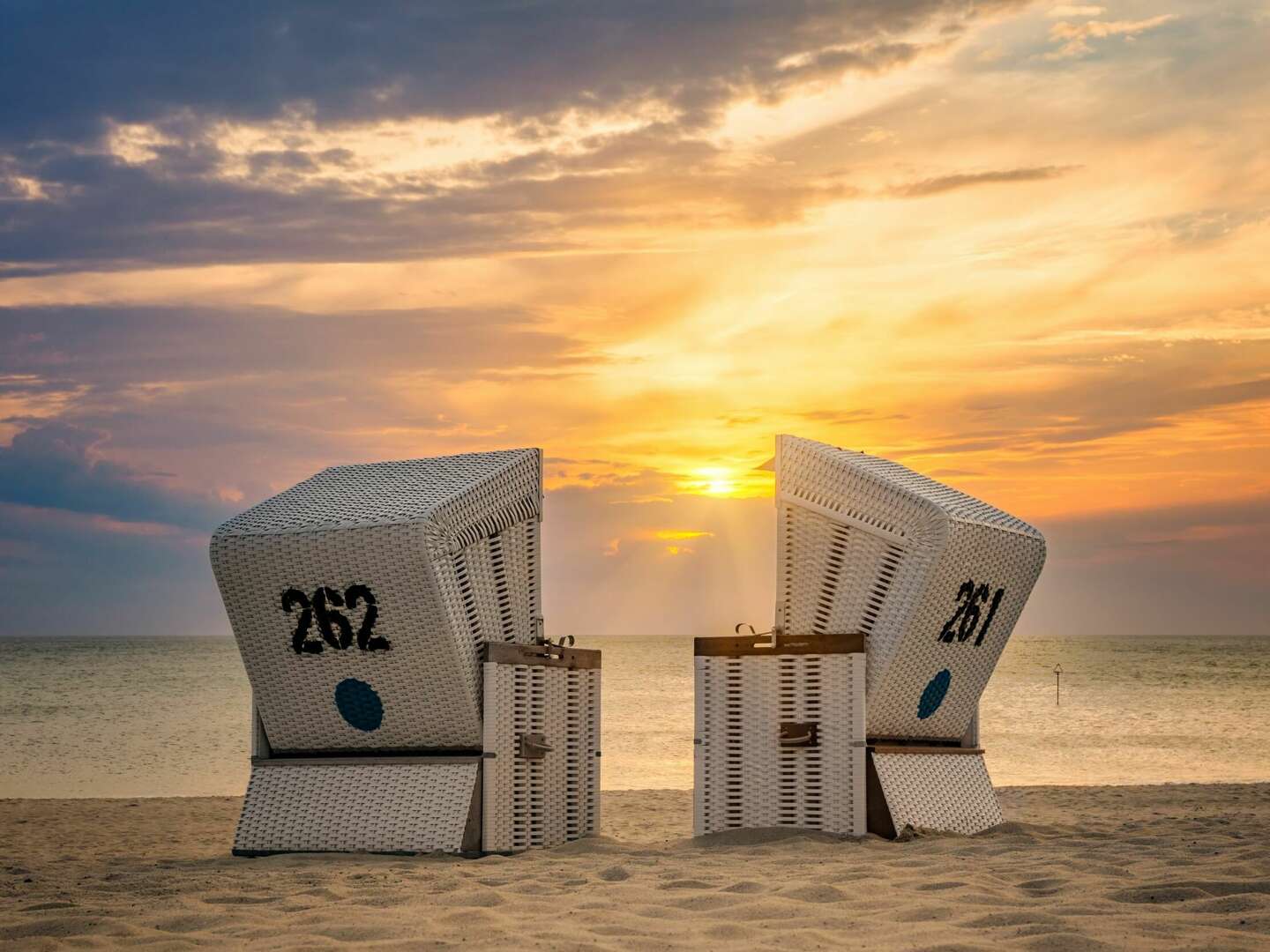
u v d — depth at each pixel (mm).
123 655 103250
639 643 195500
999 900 4965
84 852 8734
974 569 7723
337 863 6777
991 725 30641
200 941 4434
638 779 17484
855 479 7656
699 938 4359
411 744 7414
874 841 7273
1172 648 161500
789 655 7652
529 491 7918
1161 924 4391
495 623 7543
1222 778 17266
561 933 4465
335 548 7090
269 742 7715
